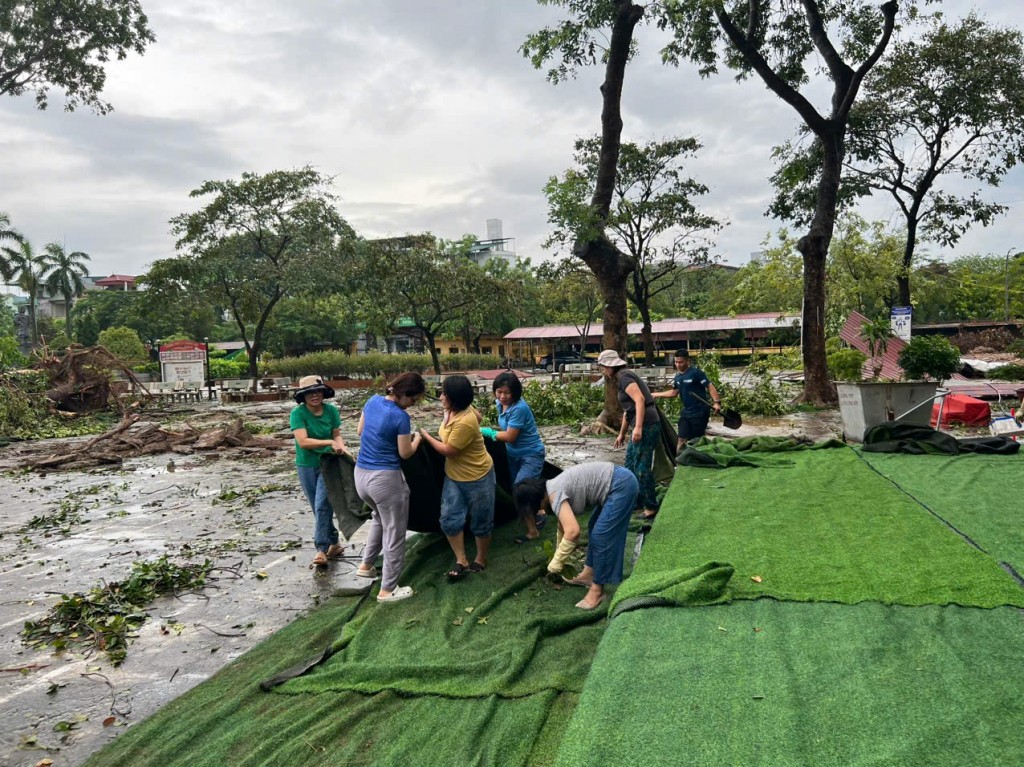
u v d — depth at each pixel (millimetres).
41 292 71750
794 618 3619
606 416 14242
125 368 24172
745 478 7297
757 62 16891
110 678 4035
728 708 2775
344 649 4160
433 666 3691
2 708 3707
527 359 53844
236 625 4781
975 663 3025
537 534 6133
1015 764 2314
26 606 5367
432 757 2965
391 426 4859
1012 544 4656
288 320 57781
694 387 9039
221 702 3613
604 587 4719
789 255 33719
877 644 3252
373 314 28062
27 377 21719
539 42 13984
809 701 2791
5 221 68125
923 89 20266
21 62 22578
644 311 26625
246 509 8562
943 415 12883
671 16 14367
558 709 3283
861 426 11047
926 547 4660
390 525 4883
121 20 23109
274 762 3006
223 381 32969
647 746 2559
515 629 4203
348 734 3201
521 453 5977
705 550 4887
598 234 13211
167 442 14703
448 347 57969
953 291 45250
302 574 5848
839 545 4828
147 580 5602
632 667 3160
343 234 28969
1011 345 30547
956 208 21844
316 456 6027
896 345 13953
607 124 13656
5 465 13086
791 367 25812
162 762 3104
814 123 17250
